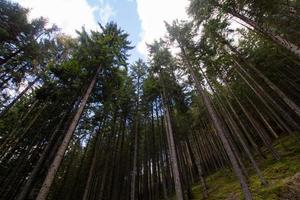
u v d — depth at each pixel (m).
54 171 9.95
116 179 23.53
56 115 18.31
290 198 10.12
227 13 14.14
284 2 12.31
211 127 27.94
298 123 22.48
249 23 13.03
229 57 19.09
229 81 22.94
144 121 29.14
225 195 14.82
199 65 18.38
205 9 14.59
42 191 9.16
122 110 23.83
